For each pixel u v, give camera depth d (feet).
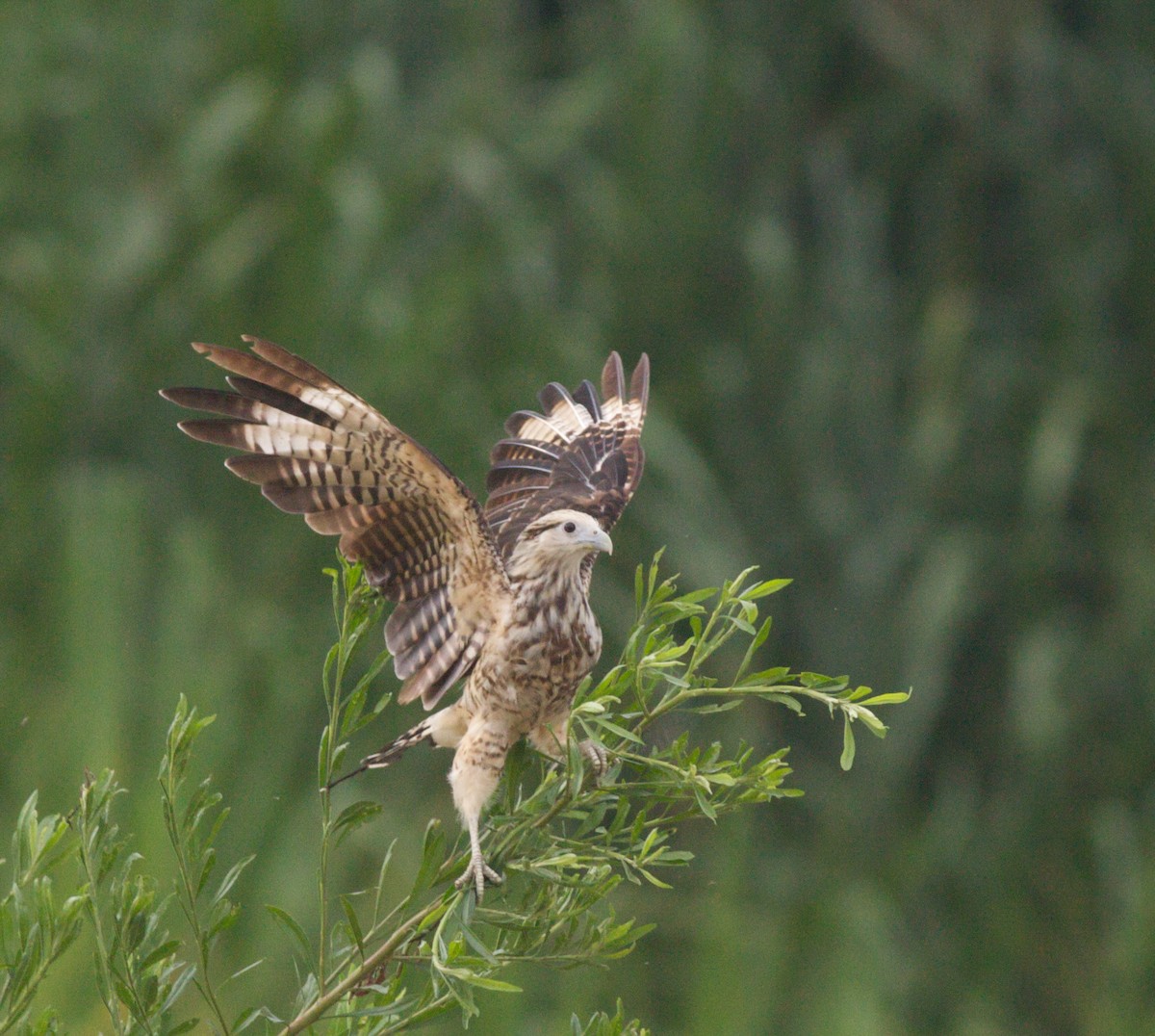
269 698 43.16
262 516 48.70
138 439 49.34
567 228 55.36
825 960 45.19
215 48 53.62
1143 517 57.72
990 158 62.69
